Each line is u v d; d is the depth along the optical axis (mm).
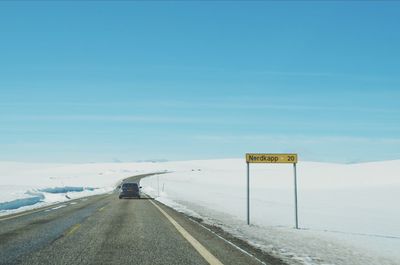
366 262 9789
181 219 19328
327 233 15547
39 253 9969
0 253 9945
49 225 16250
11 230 14555
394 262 10016
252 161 18141
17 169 193375
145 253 10148
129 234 13727
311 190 55625
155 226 16234
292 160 17828
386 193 42781
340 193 46219
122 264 8812
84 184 98875
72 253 10016
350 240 13781
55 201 36188
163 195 49344
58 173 171250
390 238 14914
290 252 10711
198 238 12945
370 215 24141
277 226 17609
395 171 71625
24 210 24688
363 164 88750
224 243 11969
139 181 106250
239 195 48438
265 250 10883
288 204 33438
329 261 9656
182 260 9305
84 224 16703
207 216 21438
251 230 15586
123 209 25734
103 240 12266
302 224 18938
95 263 8852
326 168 91938
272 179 85000
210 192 57188
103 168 194625
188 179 108938
